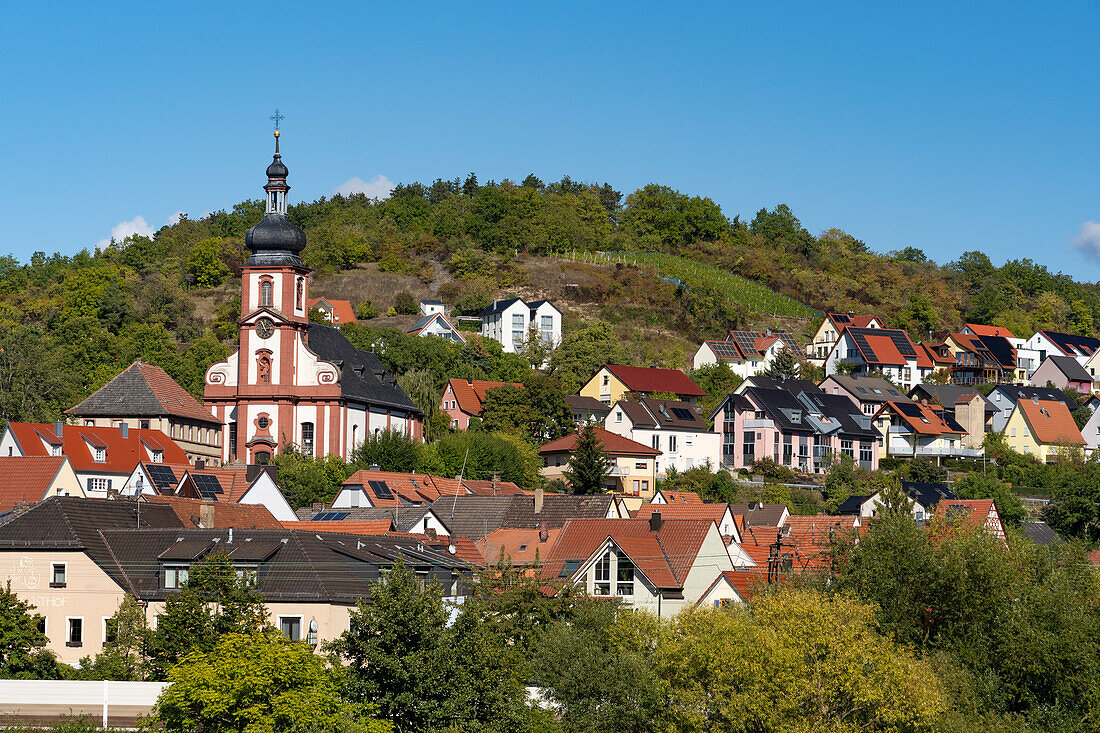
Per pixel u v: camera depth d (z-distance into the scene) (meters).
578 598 72.94
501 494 111.62
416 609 60.00
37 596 75.00
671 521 88.31
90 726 58.62
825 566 82.88
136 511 83.25
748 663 62.41
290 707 56.00
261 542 76.12
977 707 65.50
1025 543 77.81
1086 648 67.31
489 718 59.84
